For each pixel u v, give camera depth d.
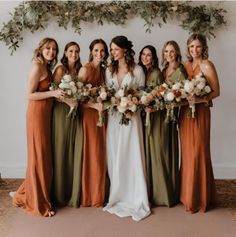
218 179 5.11
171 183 4.22
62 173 4.12
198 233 3.70
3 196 4.52
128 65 4.02
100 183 4.15
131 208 4.12
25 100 4.95
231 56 4.86
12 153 5.10
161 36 4.80
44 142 3.97
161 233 3.69
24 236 3.63
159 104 3.90
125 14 4.73
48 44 3.86
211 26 4.74
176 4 4.69
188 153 4.07
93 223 3.86
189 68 4.07
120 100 3.92
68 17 4.72
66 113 4.04
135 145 4.09
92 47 4.00
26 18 4.67
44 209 4.03
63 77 3.87
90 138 4.10
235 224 3.88
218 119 5.02
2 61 4.85
